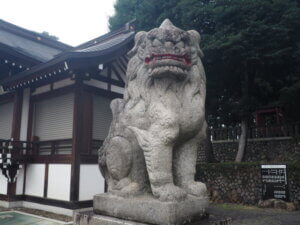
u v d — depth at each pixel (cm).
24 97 954
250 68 1186
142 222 263
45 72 817
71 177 770
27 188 905
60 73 809
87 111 830
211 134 1596
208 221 275
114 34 1081
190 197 278
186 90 299
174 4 1238
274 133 1398
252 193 956
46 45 1380
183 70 284
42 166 873
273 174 924
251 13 1041
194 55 305
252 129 1465
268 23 1038
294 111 1297
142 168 302
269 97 1319
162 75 284
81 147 796
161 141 274
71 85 830
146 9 1316
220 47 1012
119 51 845
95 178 818
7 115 1025
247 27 1040
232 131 1512
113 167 307
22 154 888
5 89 962
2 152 863
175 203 252
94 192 809
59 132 865
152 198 274
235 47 1001
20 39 1270
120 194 291
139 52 313
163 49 278
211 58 1081
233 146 1486
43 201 841
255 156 1410
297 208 842
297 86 1070
